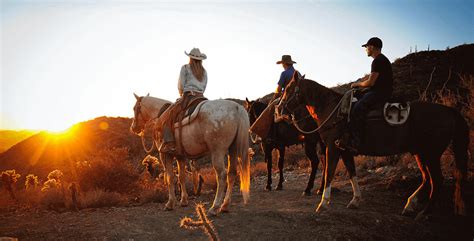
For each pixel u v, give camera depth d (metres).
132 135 24.27
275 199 8.70
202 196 9.45
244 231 5.97
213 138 6.68
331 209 7.31
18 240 5.61
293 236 5.79
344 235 5.91
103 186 9.79
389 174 10.77
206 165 18.80
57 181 9.87
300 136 9.52
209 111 6.74
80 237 5.70
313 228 6.18
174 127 7.20
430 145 6.86
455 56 25.86
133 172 10.70
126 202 8.73
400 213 7.36
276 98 9.99
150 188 9.66
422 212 6.89
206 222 3.14
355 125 6.91
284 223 6.39
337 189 9.21
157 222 6.43
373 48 7.19
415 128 6.86
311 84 7.65
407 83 22.52
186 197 7.96
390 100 7.07
